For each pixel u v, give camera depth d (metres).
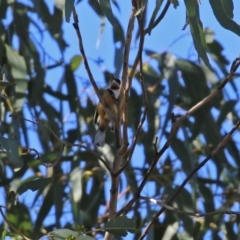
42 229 11.20
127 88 6.91
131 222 6.48
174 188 10.60
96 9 10.72
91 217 11.27
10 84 6.91
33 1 10.18
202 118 10.96
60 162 10.73
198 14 6.23
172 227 10.50
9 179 10.68
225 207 11.15
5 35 10.91
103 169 10.99
